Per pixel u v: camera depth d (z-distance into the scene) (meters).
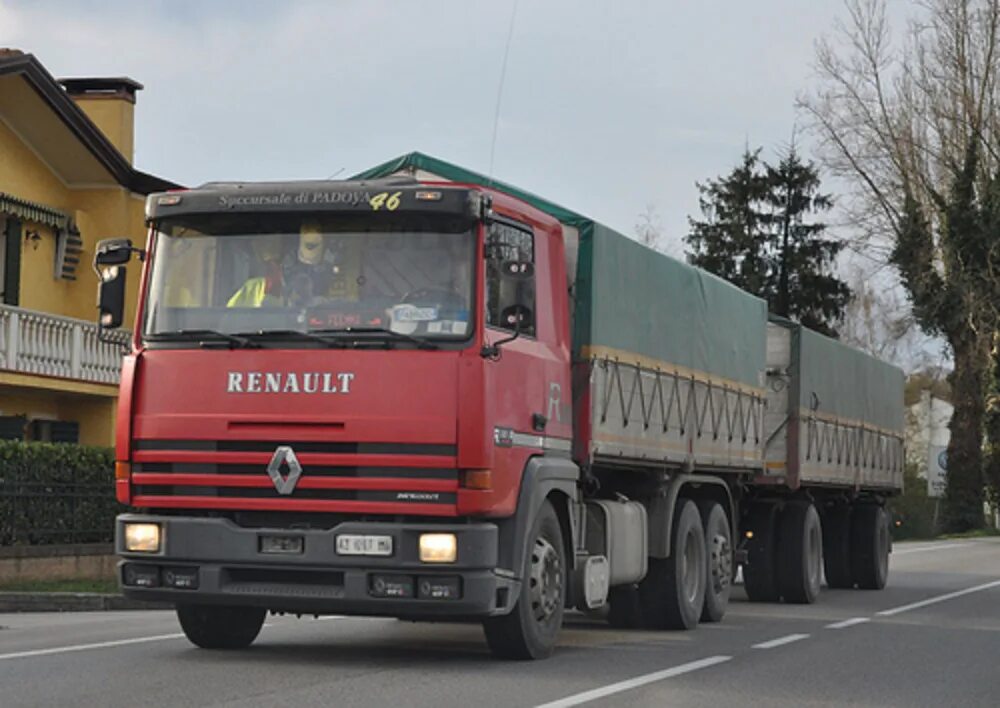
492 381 11.92
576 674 12.14
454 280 11.95
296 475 11.80
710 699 11.06
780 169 77.81
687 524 17.14
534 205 14.63
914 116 60.66
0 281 31.86
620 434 15.13
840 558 26.84
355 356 11.84
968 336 60.38
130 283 34.75
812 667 13.44
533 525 12.72
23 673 11.50
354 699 10.41
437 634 15.78
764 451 20.75
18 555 23.00
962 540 56.25
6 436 31.27
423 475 11.71
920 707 11.12
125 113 37.53
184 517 12.09
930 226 60.16
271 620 17.58
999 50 58.88
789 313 77.62
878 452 28.19
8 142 32.09
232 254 12.28
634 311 15.62
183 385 12.10
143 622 17.33
